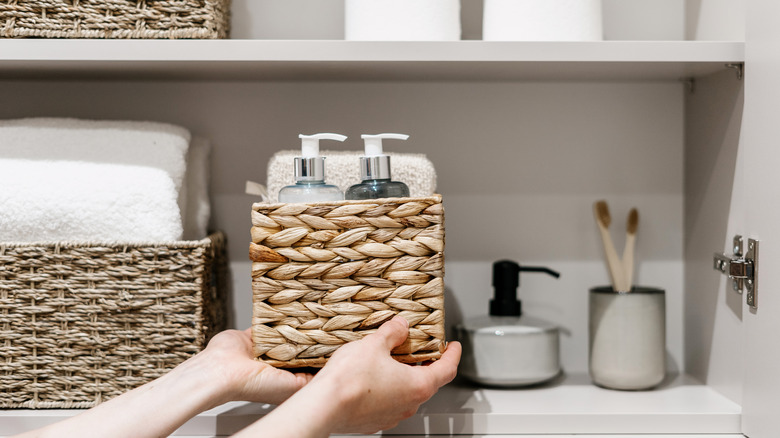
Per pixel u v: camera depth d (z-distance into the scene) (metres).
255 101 0.78
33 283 0.61
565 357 0.79
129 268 0.61
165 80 0.76
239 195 0.78
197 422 0.60
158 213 0.62
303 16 0.78
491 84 0.78
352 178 0.62
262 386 0.51
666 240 0.79
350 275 0.51
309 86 0.78
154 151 0.64
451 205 0.79
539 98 0.78
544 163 0.79
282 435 0.42
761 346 0.58
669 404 0.65
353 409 0.46
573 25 0.63
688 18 0.77
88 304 0.61
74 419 0.49
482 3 0.78
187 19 0.61
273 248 0.51
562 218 0.79
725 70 0.66
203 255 0.62
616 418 0.61
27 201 0.60
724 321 0.67
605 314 0.69
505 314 0.72
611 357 0.69
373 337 0.49
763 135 0.57
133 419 0.49
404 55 0.61
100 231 0.61
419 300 0.52
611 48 0.61
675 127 0.78
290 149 0.78
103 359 0.62
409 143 0.78
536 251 0.79
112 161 0.63
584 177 0.79
